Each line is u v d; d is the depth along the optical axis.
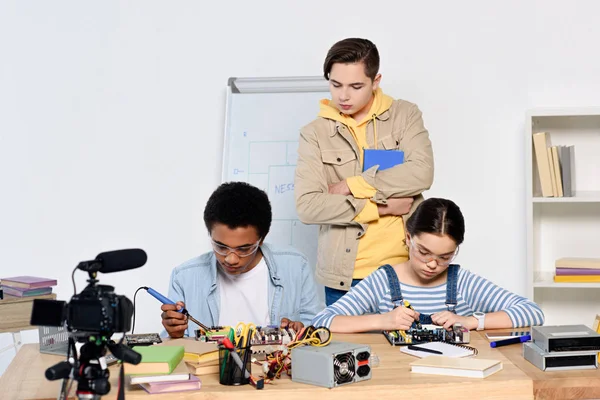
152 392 1.43
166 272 3.54
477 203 3.44
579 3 3.38
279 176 3.31
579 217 3.43
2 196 3.56
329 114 2.57
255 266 2.15
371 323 1.93
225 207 1.87
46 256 3.55
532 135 3.23
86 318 1.22
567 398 1.51
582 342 1.60
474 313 1.98
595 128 3.40
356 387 1.46
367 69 2.44
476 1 3.41
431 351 1.70
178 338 1.88
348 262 2.51
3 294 2.40
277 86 3.39
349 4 3.45
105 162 3.54
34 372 1.60
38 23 3.54
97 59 3.53
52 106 3.55
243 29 3.50
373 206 2.46
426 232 1.98
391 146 2.57
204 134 3.52
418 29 3.42
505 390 1.49
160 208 3.54
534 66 3.40
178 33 3.52
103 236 3.55
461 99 3.42
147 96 3.53
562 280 3.15
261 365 1.61
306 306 2.22
